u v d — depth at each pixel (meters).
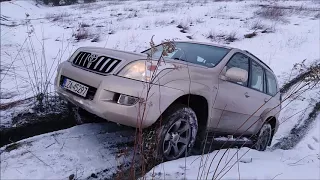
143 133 3.13
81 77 3.40
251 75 4.58
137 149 3.36
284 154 4.34
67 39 12.74
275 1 28.12
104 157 3.59
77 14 22.05
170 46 3.15
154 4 27.48
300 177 2.88
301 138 6.03
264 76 5.01
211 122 3.79
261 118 4.82
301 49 13.17
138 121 3.02
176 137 3.40
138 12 22.06
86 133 4.16
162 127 3.23
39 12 24.44
